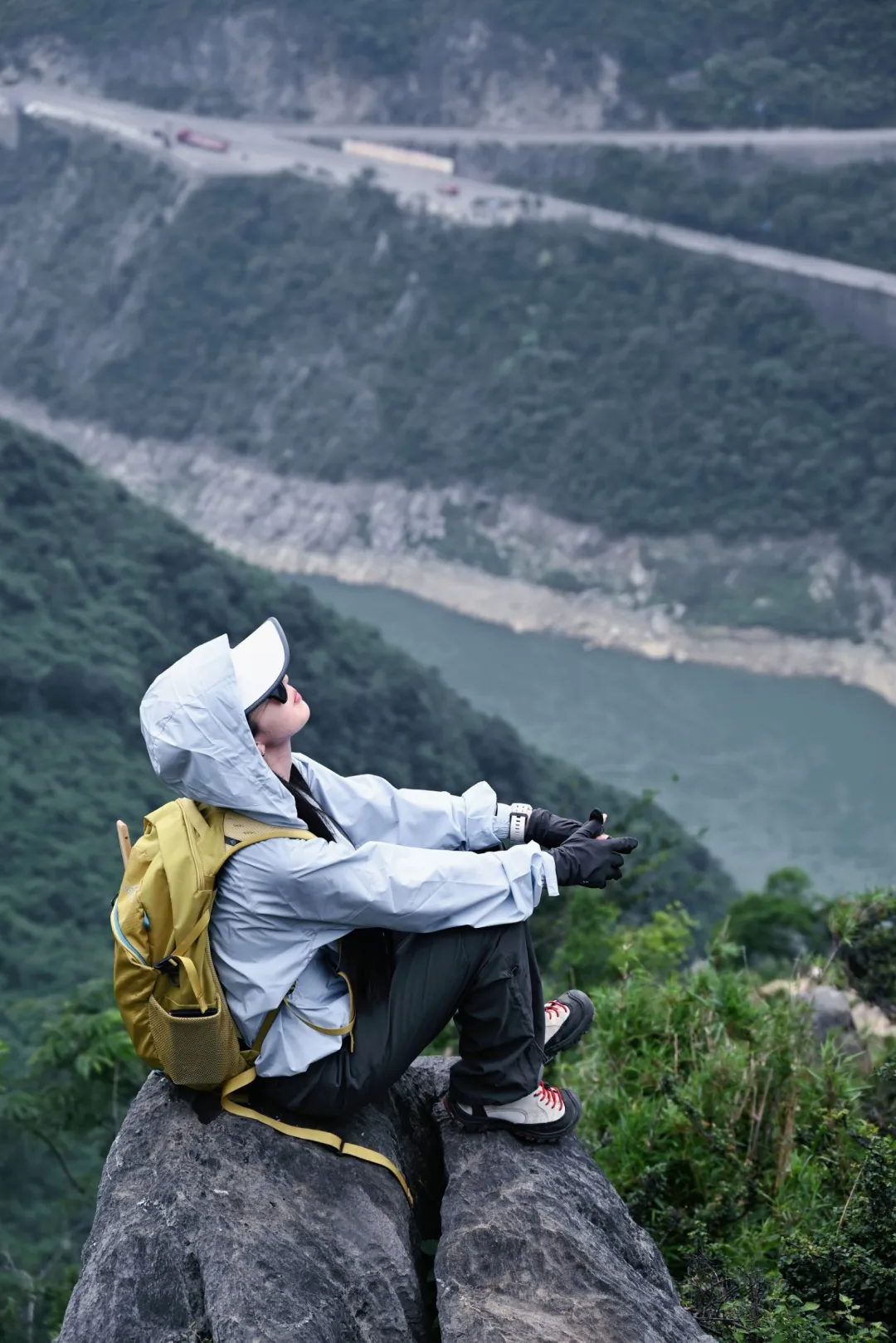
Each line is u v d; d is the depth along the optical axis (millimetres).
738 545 136500
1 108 197000
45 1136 12086
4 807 58250
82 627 74688
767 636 129375
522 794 79688
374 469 157000
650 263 154125
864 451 137250
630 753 116062
